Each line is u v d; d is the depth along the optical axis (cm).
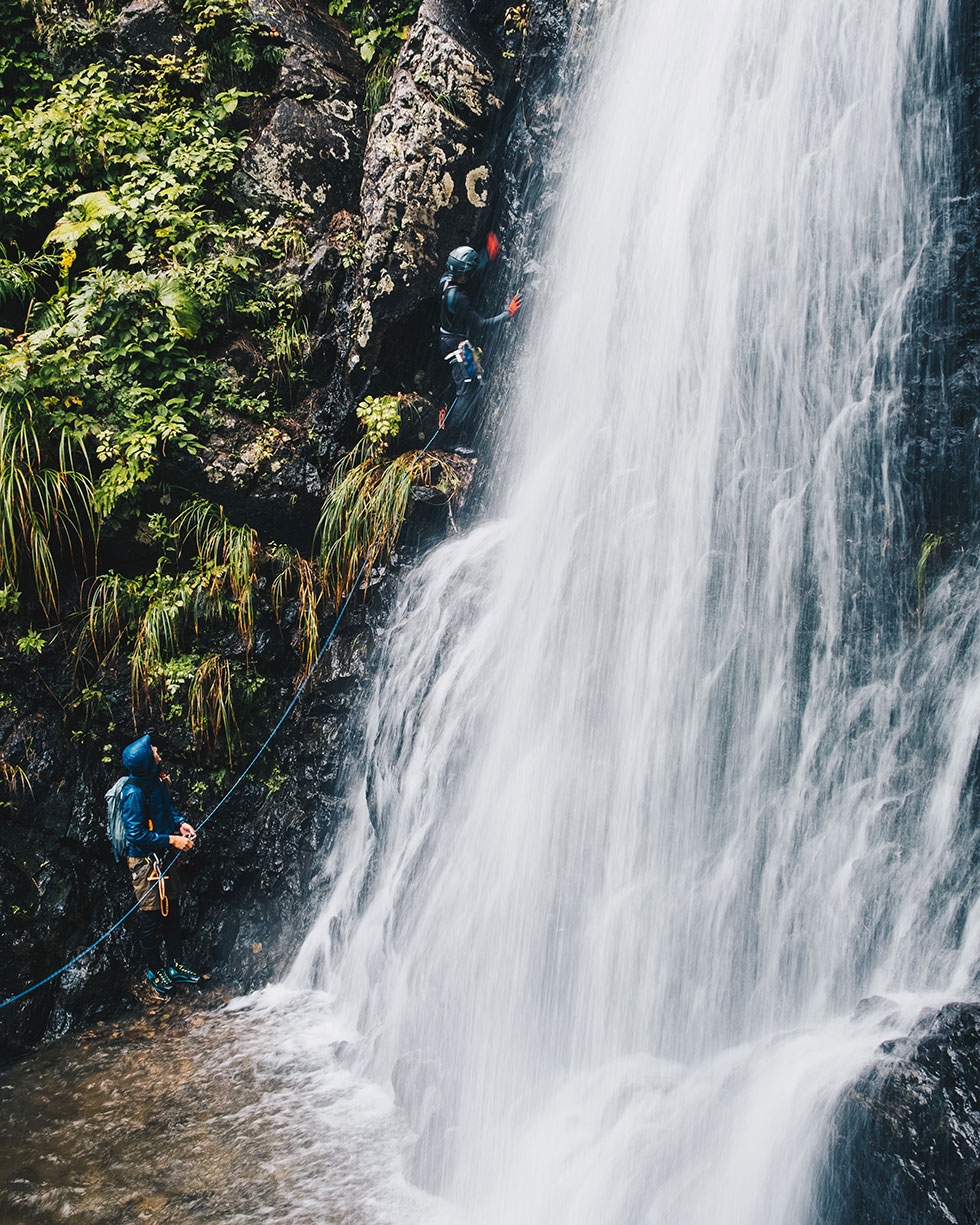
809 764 548
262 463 784
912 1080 393
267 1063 593
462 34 825
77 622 740
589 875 589
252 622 752
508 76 836
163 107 891
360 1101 552
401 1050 575
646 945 555
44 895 659
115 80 895
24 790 686
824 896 528
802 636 566
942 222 539
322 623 780
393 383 820
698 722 583
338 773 748
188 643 746
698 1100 466
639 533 641
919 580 534
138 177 852
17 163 848
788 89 609
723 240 633
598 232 744
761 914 541
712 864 561
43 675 722
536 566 691
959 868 491
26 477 721
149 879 649
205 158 861
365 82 911
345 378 816
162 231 830
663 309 671
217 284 812
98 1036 631
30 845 675
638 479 658
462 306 773
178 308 782
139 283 789
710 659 589
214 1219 459
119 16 890
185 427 761
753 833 555
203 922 715
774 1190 411
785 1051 467
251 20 888
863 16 568
